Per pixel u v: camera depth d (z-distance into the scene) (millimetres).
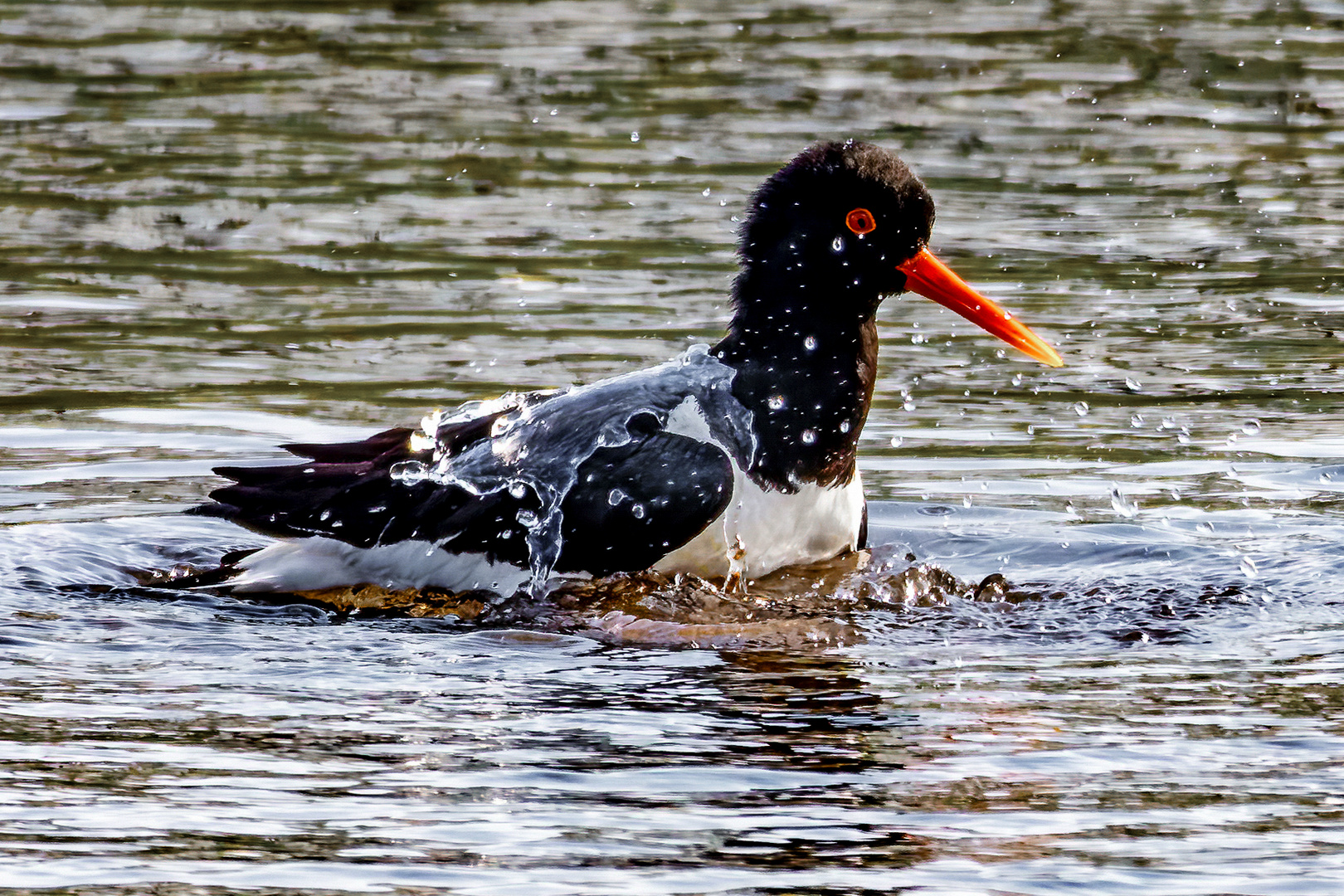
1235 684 9195
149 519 12719
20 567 11461
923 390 16359
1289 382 16547
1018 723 8516
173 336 17641
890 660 9719
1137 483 13797
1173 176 24516
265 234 21453
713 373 11625
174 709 8625
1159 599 11070
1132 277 20016
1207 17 34938
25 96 28031
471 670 9477
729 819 7250
